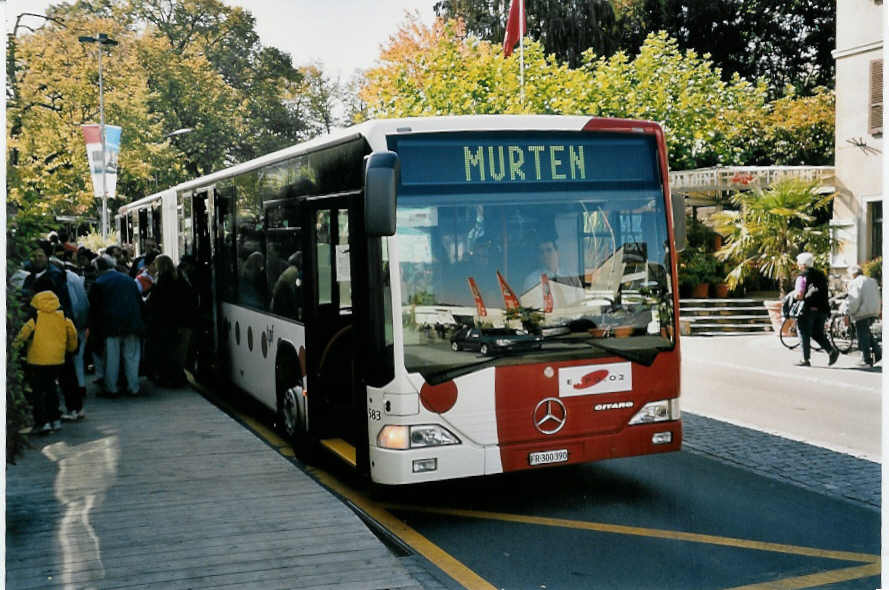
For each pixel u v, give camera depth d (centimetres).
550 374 680
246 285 1082
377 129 665
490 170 679
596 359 692
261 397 1027
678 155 2936
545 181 691
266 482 763
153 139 4838
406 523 705
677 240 734
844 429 1047
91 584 536
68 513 675
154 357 1275
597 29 3769
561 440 682
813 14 4075
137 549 596
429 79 2730
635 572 589
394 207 616
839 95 2230
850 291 1617
